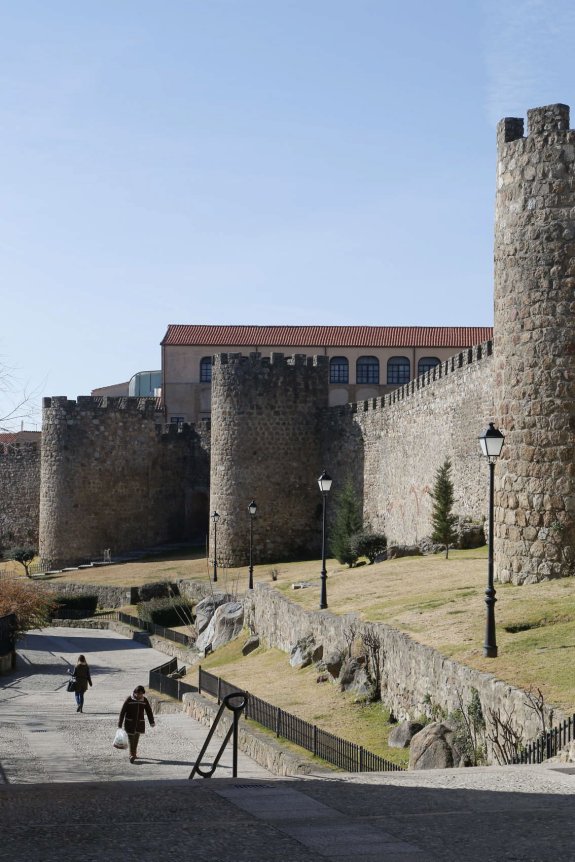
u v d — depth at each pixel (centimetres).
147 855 903
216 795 1205
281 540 6288
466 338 9756
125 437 7431
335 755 1945
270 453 6284
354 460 6159
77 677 3142
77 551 7275
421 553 4516
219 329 9988
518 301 2758
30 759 2247
